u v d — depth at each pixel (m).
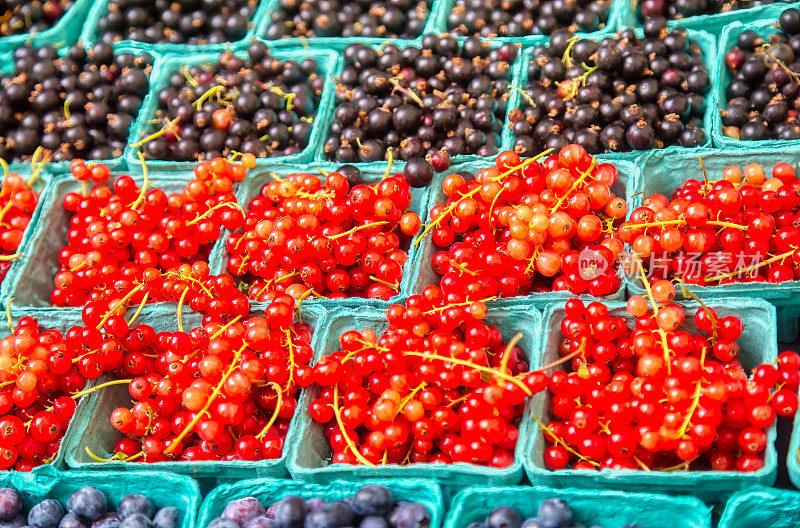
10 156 0.96
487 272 0.84
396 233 0.91
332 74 1.00
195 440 0.82
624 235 0.83
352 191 0.87
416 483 0.76
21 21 1.05
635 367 0.80
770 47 0.92
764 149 0.89
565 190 0.84
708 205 0.83
